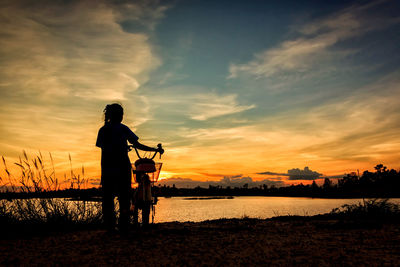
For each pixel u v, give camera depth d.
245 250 3.63
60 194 6.27
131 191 5.03
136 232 5.02
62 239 4.48
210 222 7.38
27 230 5.29
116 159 4.84
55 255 3.43
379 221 6.61
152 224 5.85
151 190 5.75
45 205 5.92
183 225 6.44
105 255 3.40
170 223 7.08
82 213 6.05
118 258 3.26
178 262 3.08
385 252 3.43
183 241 4.23
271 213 54.84
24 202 6.00
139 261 3.13
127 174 4.92
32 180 6.26
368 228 5.42
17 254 3.50
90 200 6.30
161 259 3.21
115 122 4.98
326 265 2.92
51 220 5.52
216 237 4.59
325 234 4.81
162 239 4.40
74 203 6.23
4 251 3.68
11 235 4.95
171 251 3.58
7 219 5.48
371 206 7.45
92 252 3.56
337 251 3.53
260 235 4.80
